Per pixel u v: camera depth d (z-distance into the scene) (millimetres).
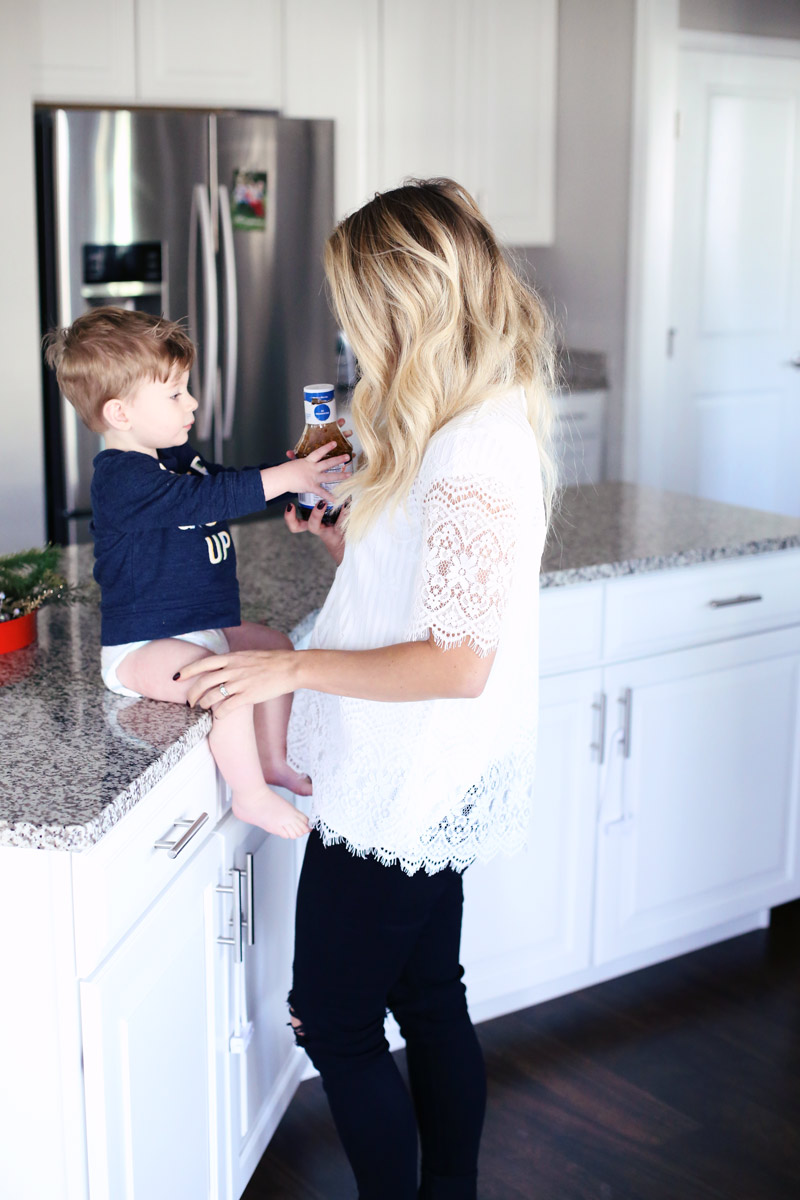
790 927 2627
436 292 1222
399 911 1410
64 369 1376
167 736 1334
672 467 4625
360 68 3740
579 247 4352
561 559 2072
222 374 3518
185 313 3422
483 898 2113
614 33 4031
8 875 1151
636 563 2082
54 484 3504
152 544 1403
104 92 3387
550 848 2162
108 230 3285
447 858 1391
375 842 1359
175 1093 1401
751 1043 2213
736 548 2203
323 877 1433
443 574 1198
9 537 3348
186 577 1418
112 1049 1215
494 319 1269
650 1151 1927
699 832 2354
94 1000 1172
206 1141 1524
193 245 3393
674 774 2281
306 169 3537
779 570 2301
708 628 2234
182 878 1384
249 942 1588
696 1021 2277
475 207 1312
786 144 4551
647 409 4293
